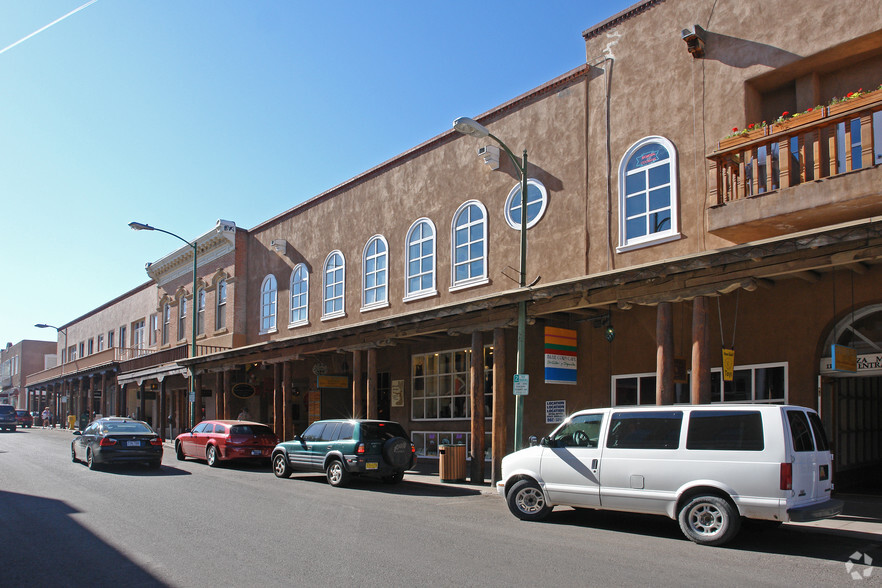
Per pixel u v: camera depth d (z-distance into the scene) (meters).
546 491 10.41
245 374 29.42
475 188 19.44
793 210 11.02
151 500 12.46
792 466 8.40
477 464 15.88
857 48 12.24
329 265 25.48
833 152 10.83
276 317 28.33
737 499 8.57
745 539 9.09
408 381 21.98
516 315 15.17
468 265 19.45
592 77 16.59
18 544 8.58
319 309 25.66
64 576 7.05
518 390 14.22
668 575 7.13
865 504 11.45
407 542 8.76
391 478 16.25
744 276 10.81
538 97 17.94
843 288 12.12
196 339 33.31
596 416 10.23
